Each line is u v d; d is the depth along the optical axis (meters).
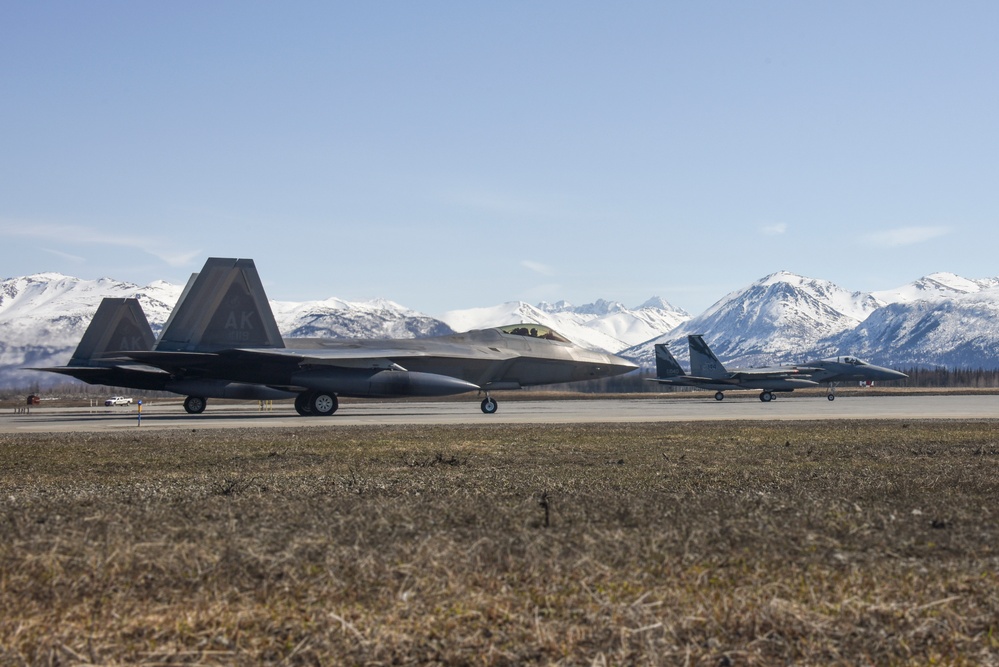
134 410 58.03
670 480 12.41
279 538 7.88
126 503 10.52
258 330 36.59
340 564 6.88
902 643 5.09
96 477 13.79
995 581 6.33
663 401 67.38
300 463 15.70
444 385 36.44
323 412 37.94
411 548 7.34
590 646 5.10
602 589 6.16
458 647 5.11
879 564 6.89
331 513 9.38
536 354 41.09
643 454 16.94
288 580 6.48
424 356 38.00
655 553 7.21
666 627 5.31
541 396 83.56
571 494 10.85
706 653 4.96
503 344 41.22
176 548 7.37
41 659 4.92
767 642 5.12
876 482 11.92
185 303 35.97
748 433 23.11
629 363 43.59
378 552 7.29
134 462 16.23
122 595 6.12
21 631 5.34
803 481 12.17
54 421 36.31
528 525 8.59
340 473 13.85
